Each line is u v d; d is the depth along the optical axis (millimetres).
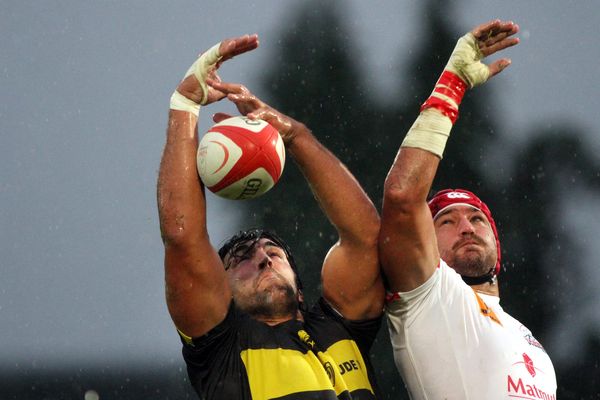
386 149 71625
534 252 70938
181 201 20172
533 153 74312
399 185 20844
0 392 110562
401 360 22203
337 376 20750
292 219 63125
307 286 61312
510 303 69375
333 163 21766
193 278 20234
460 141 72938
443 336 21672
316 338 21359
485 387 21562
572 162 74250
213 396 20328
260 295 21516
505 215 71688
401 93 74375
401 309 21859
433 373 21656
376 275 21703
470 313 22109
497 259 24828
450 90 21656
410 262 21250
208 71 20734
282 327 21328
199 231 20250
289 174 63719
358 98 73750
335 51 75062
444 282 22047
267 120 21078
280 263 22094
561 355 68500
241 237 22609
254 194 20328
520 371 21969
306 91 74188
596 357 67625
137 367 86438
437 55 75250
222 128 20219
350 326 21688
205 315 20406
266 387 20250
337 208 21500
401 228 21000
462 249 24375
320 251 62469
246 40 20531
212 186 20094
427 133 21297
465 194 25203
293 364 20500
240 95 20984
